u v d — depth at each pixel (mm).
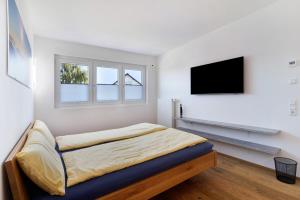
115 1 2068
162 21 2633
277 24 2217
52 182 1136
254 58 2480
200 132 3352
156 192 1591
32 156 1105
